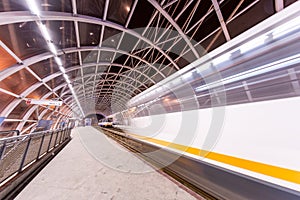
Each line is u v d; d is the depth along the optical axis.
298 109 4.45
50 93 23.75
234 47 8.83
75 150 10.62
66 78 22.89
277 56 6.49
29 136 6.00
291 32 5.97
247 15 11.54
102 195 4.09
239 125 6.16
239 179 4.67
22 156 5.61
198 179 5.04
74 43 15.32
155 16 13.60
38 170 6.17
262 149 5.07
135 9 12.64
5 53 11.75
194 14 12.90
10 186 4.32
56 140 11.12
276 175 4.34
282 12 6.19
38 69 16.67
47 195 4.13
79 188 4.50
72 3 10.62
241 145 5.81
